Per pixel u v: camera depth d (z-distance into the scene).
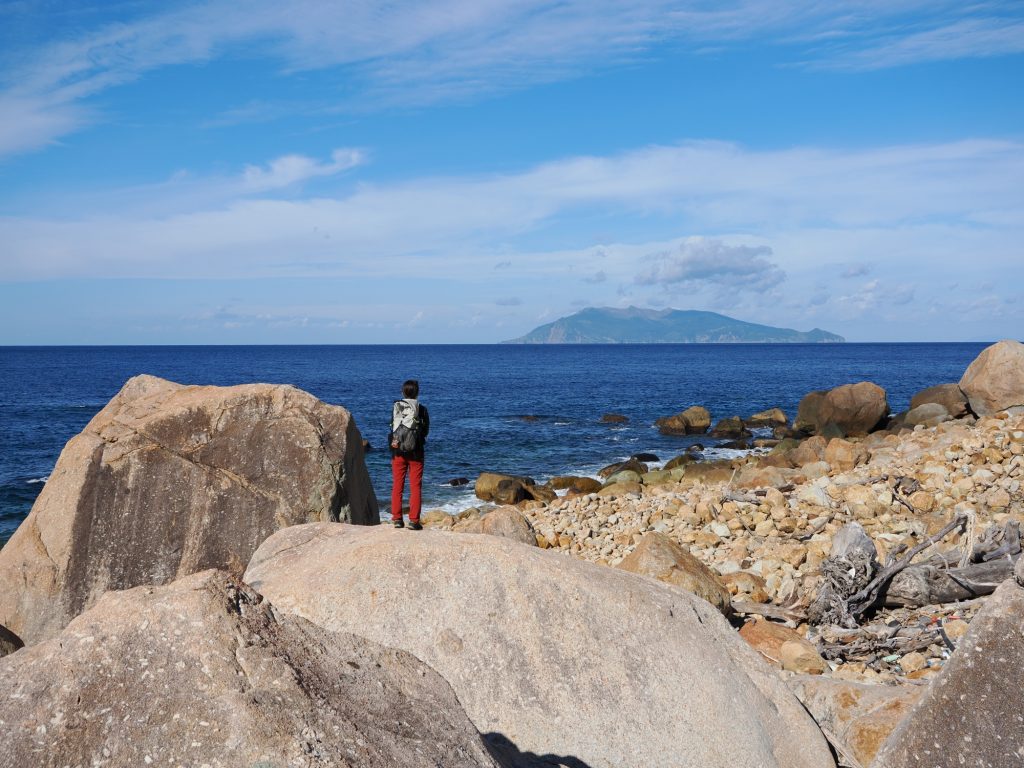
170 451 8.79
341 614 3.87
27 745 1.88
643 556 8.99
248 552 8.77
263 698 2.02
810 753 4.04
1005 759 2.88
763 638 7.80
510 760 3.14
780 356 188.50
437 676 2.67
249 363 143.25
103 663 2.05
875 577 9.05
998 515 12.84
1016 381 26.19
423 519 19.77
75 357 176.50
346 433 9.36
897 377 88.50
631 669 3.84
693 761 3.68
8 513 22.20
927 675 6.95
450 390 72.50
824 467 19.95
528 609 3.92
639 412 51.53
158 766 1.85
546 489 24.11
